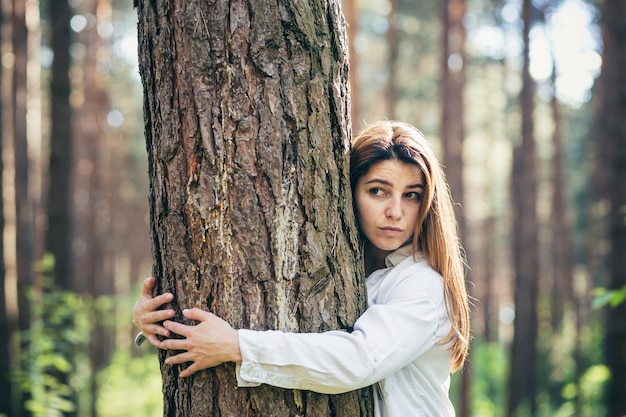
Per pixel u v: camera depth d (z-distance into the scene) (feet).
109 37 53.36
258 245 6.10
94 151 49.83
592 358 51.21
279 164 6.14
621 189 22.99
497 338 80.07
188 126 6.13
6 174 25.61
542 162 75.15
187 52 6.12
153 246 6.49
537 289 42.60
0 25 24.64
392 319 6.40
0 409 20.84
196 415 6.16
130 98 69.82
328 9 6.45
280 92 6.16
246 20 6.11
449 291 7.05
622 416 22.34
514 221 42.57
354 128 36.83
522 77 41.34
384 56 67.97
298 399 6.17
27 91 29.63
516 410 41.34
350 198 6.68
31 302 25.70
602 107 39.81
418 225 6.95
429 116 69.97
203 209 6.10
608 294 12.21
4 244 21.77
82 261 58.29
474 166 79.30
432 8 53.62
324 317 6.28
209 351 5.93
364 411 6.61
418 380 6.98
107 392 46.26
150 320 6.24
